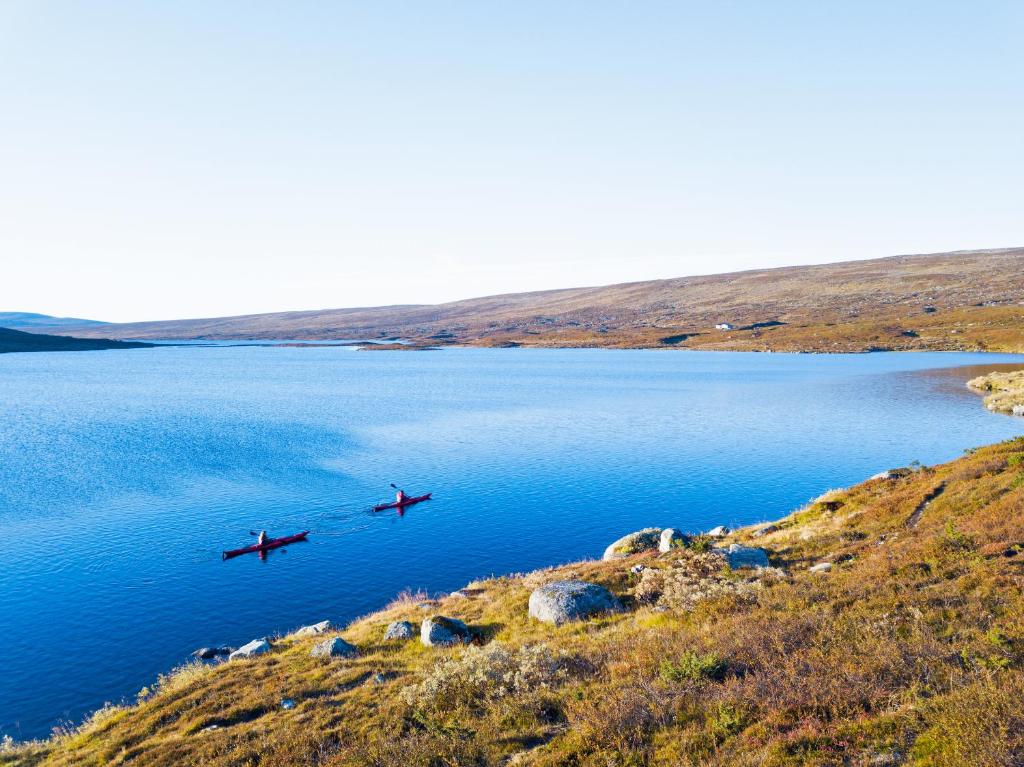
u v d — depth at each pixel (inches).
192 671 888.3
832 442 3006.9
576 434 3395.7
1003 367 5994.1
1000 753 349.4
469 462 2733.8
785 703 464.1
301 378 7165.4
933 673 467.2
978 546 749.3
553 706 558.3
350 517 1942.7
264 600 1327.5
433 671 675.4
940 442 2908.5
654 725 476.7
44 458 2701.8
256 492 2223.2
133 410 4367.6
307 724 606.2
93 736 686.5
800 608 667.4
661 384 5895.7
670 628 712.4
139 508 2009.1
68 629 1181.7
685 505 2058.3
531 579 1100.5
